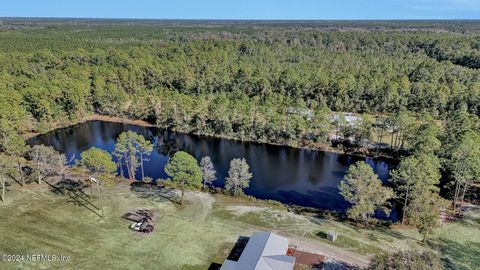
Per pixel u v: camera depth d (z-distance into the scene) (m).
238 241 53.72
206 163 71.81
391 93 127.06
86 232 55.44
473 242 54.00
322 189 75.94
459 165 63.69
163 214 61.00
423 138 81.12
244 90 149.25
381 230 57.25
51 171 74.06
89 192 68.25
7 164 69.00
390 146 98.62
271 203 66.75
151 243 53.03
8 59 166.38
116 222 58.31
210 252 51.22
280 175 83.50
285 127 105.44
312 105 129.50
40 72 159.50
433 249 52.25
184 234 55.34
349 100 135.12
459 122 94.62
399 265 38.84
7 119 97.00
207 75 159.75
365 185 58.31
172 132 118.12
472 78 138.38
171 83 159.00
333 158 94.88
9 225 56.47
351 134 100.06
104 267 47.94
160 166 87.44
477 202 66.81
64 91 125.38
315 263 48.50
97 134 115.50
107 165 66.50
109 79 152.00
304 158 95.06
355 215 55.91
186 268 48.00
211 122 115.25
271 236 49.78
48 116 117.88
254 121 109.81
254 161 92.81
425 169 58.31
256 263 44.22
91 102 135.62
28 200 64.38
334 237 53.56
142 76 160.00
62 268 47.56
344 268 47.56
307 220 60.12
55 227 56.50
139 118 130.62
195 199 66.94
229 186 69.75
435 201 59.06
